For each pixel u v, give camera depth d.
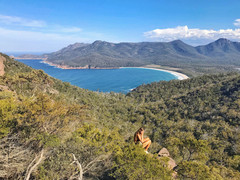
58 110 9.64
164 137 63.41
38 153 7.86
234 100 101.25
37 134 7.99
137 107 117.25
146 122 89.44
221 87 132.12
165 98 154.00
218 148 45.06
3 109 7.65
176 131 66.88
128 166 7.29
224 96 114.25
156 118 92.12
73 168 7.64
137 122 86.12
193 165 9.48
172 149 17.06
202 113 96.19
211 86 139.25
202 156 13.59
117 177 7.93
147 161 7.36
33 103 9.07
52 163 7.15
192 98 123.06
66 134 10.07
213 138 54.81
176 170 9.73
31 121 8.37
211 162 24.16
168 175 7.36
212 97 118.69
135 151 7.82
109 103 107.56
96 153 8.48
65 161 7.41
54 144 7.73
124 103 123.44
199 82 186.12
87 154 8.91
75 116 10.95
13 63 68.69
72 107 11.11
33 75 48.78
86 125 10.43
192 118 95.00
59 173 7.00
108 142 9.43
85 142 8.90
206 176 8.88
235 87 120.06
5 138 7.18
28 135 8.00
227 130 60.41
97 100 94.81
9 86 33.06
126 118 89.69
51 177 6.54
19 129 8.05
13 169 6.73
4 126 7.27
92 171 8.73
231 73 192.25
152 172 7.09
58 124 9.68
